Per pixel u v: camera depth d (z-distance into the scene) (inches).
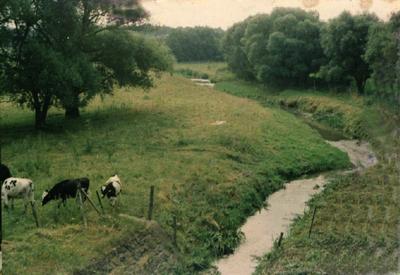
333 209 894.4
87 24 1413.6
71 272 565.0
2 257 566.9
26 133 1268.5
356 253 690.2
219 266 720.3
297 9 2509.8
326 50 2119.8
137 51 1540.4
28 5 1200.2
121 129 1332.4
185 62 3973.9
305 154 1298.0
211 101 1945.1
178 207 816.9
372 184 1034.7
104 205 763.4
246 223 884.6
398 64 1476.4
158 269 645.9
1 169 727.1
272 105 2181.3
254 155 1218.6
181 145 1216.2
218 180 978.7
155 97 1958.7
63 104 1322.6
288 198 1023.6
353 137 1605.6
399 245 701.3
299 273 643.5
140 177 925.8
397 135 1408.7
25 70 1252.5
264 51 2518.5
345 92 2137.1
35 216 666.8
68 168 940.6
